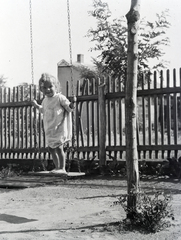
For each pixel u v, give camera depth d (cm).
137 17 561
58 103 937
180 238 457
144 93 1018
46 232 498
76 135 1119
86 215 595
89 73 2622
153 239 457
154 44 1266
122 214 595
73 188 873
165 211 514
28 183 918
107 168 1072
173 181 923
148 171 1023
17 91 1223
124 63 1286
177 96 1016
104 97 1080
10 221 566
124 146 1050
